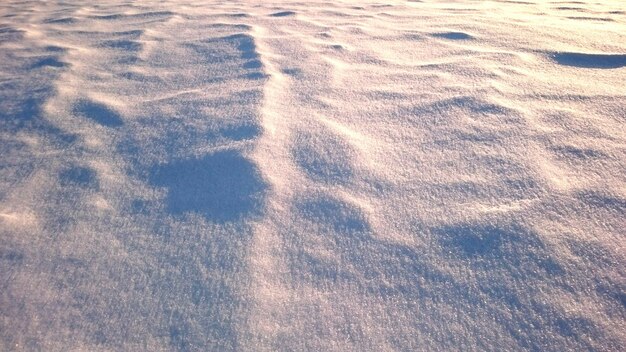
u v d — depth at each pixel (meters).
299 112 1.64
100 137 1.56
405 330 0.84
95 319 0.89
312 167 1.32
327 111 1.64
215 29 2.76
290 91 1.81
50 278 0.99
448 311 0.87
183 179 1.31
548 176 1.21
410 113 1.59
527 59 1.99
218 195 1.23
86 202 1.23
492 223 1.06
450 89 1.75
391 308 0.89
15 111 1.76
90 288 0.96
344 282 0.95
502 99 1.63
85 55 2.39
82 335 0.86
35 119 1.69
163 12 3.28
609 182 1.16
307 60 2.15
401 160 1.33
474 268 0.96
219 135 1.51
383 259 1.00
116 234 1.11
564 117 1.48
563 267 0.94
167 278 0.98
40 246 1.08
